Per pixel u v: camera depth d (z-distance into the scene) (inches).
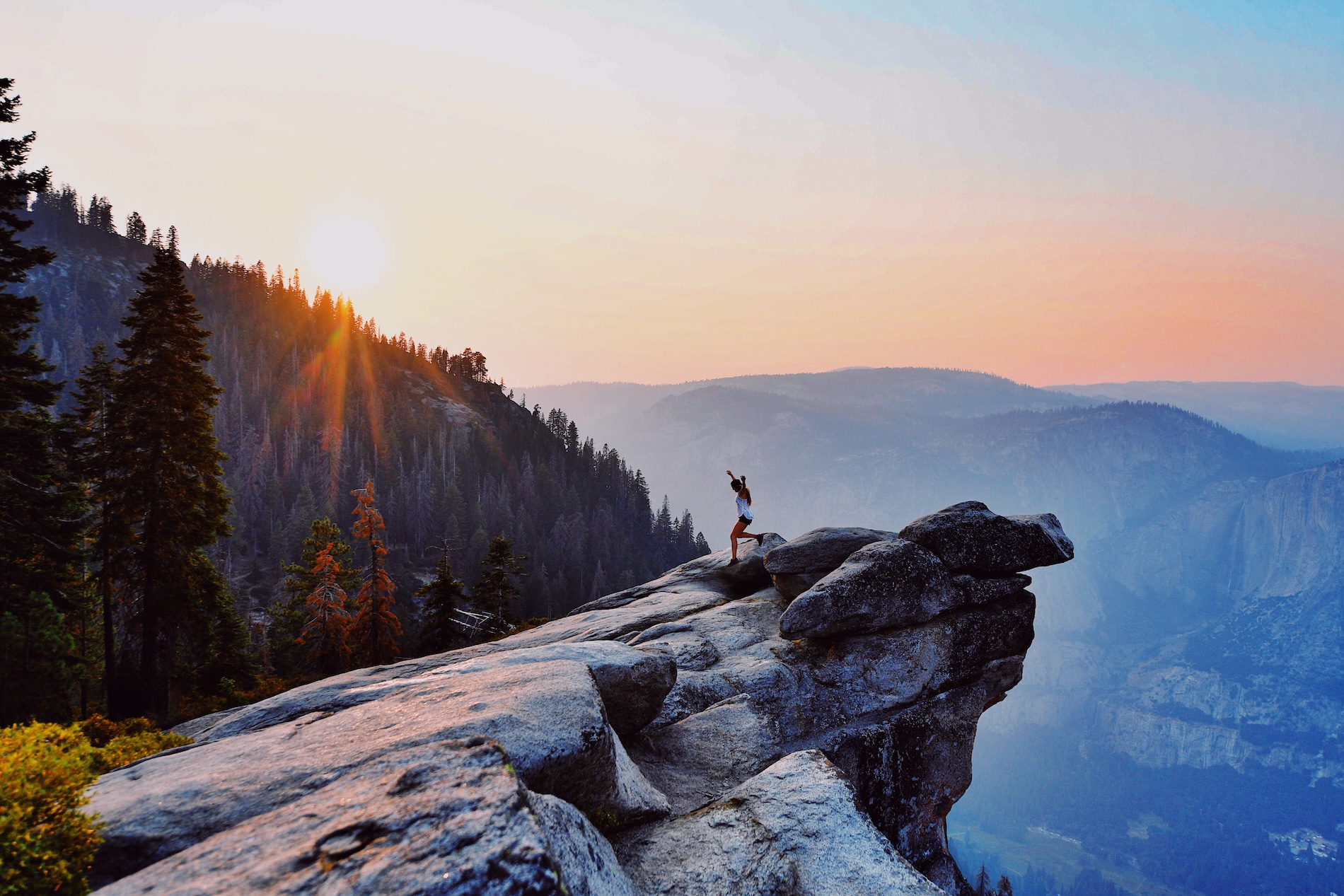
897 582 550.0
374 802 167.3
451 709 258.5
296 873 141.3
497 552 2070.6
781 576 680.4
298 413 6742.1
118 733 703.1
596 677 348.8
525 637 658.8
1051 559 589.9
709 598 736.3
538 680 286.7
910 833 517.0
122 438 1072.8
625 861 232.1
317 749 237.5
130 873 182.5
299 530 4579.2
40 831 177.0
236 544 4672.7
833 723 503.2
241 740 266.8
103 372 1219.9
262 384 7391.7
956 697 546.9
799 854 229.8
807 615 541.0
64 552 933.2
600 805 256.4
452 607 1754.4
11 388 844.0
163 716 1114.7
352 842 150.4
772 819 246.8
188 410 1111.0
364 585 1678.2
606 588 5649.6
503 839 146.1
